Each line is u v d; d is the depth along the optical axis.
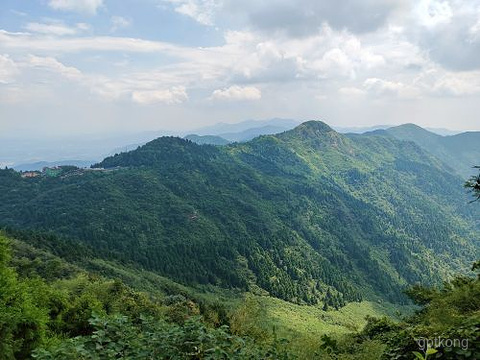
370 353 11.16
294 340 10.28
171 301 73.00
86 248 120.62
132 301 39.91
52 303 20.77
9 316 10.38
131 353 5.46
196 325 6.15
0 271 12.63
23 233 104.56
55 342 12.46
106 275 97.56
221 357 5.67
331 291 178.25
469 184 11.85
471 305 12.30
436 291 15.77
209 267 162.62
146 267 140.12
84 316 21.73
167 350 5.64
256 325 12.39
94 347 5.54
